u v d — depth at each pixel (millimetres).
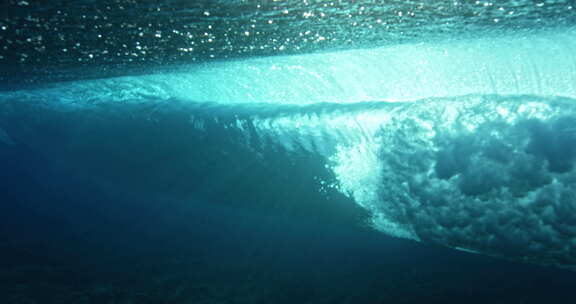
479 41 3771
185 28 2912
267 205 4398
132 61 4273
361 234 3686
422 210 3227
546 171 2604
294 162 4152
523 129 2729
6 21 2496
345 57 4398
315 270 3273
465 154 2961
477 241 2953
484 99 2973
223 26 2908
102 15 2496
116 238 4688
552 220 2592
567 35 3447
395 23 2961
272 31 3141
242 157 4680
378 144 3516
